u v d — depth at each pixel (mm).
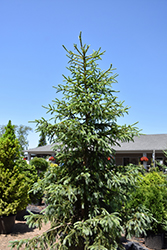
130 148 18547
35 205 9773
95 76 3920
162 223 5125
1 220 5719
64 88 3959
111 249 3176
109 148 3463
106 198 3752
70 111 3863
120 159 21000
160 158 18625
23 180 6301
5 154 6105
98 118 3742
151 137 20969
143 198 5266
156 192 5316
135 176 3555
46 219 3508
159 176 6199
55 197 3309
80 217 3777
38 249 3371
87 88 3986
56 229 3551
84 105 3578
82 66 3965
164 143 18516
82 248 3609
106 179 3641
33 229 6199
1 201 5754
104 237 3205
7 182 5969
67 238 3184
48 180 3580
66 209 3414
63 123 3633
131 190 3715
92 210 3416
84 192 3570
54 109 3838
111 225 2945
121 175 3582
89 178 3420
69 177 3605
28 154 22703
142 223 3613
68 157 3797
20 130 39312
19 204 6043
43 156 22500
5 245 4918
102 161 3674
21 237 5480
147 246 5301
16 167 6223
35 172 8766
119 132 3812
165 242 5602
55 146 3752
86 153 3805
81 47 3789
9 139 6426
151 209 5133
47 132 3805
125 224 3553
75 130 3447
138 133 3707
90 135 3494
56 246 3377
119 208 3664
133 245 5227
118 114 3736
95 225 3137
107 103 3619
